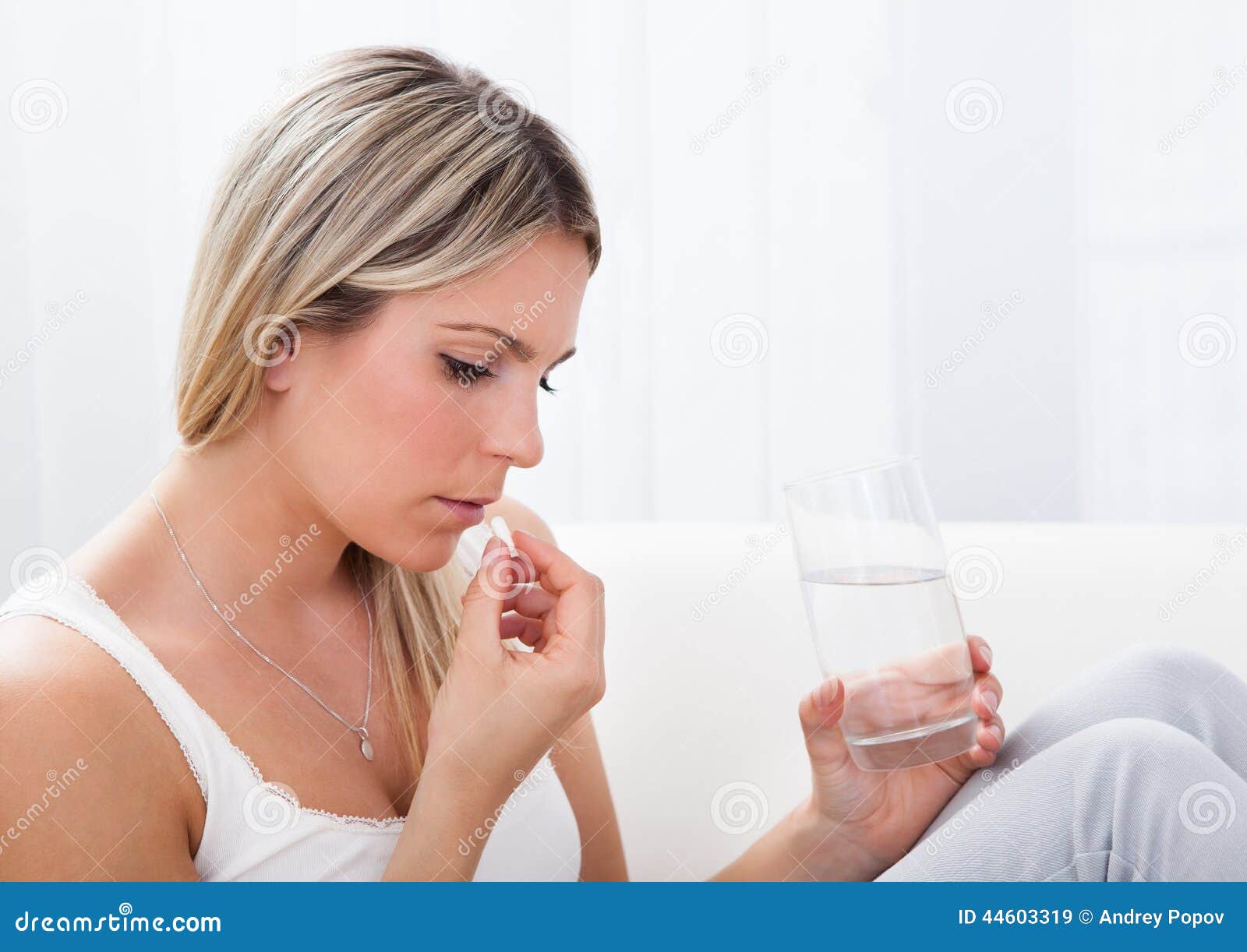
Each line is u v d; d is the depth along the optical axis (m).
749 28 2.25
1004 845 0.84
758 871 0.99
